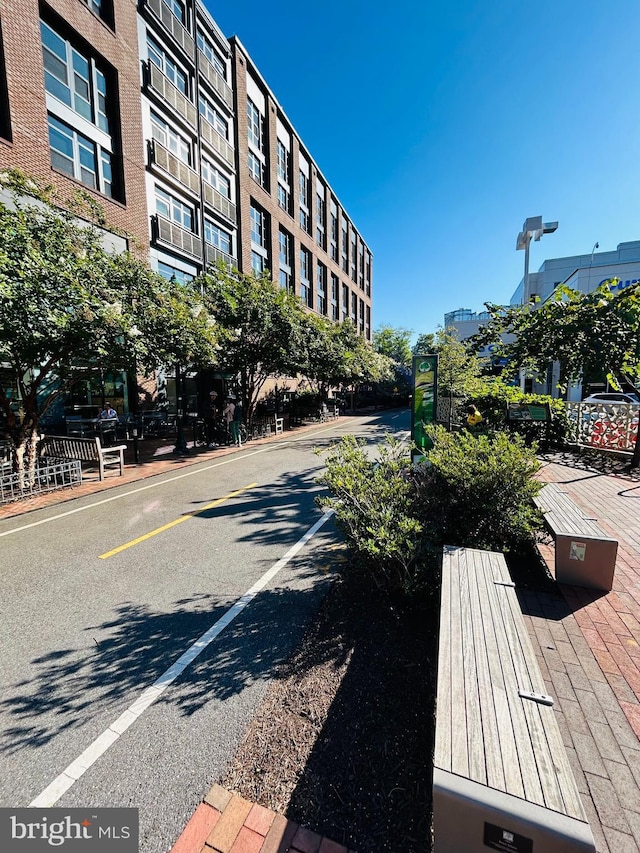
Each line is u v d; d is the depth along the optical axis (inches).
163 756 80.5
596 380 282.2
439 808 51.0
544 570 156.4
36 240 258.4
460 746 56.2
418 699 92.7
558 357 273.4
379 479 155.9
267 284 561.0
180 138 650.2
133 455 449.7
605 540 138.7
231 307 494.0
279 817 68.4
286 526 217.6
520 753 54.9
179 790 73.7
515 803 48.3
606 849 62.2
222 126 765.9
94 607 138.3
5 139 384.2
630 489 273.0
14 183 280.5
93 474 351.3
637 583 146.0
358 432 666.2
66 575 162.7
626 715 88.0
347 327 880.9
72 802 71.9
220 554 182.4
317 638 116.6
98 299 272.2
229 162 764.6
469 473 155.3
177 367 429.4
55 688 100.3
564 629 119.6
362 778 74.6
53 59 446.9
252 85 858.1
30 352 264.8
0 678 104.2
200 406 587.2
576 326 255.0
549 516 161.5
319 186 1283.2
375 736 83.4
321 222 1314.0
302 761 78.5
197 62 667.4
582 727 85.1
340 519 144.4
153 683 101.3
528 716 61.4
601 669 102.4
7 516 239.9
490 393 471.8
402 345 2034.9
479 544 146.9
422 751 79.7
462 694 66.0
